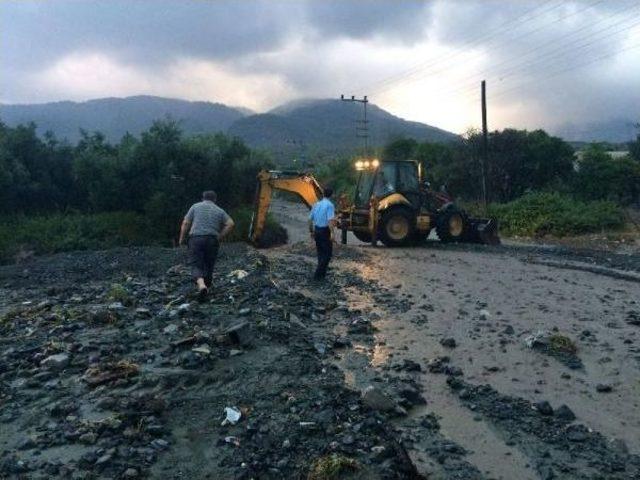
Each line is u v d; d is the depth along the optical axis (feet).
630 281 37.27
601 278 38.27
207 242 27.58
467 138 103.40
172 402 16.05
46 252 63.10
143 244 68.74
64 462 12.85
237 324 22.08
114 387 16.71
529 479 13.33
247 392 16.88
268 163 95.55
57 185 79.05
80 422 14.60
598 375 20.02
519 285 35.50
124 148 78.89
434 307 29.50
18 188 73.26
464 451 14.60
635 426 16.14
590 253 52.16
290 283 34.86
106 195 74.64
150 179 74.95
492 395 18.16
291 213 129.29
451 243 58.54
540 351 22.43
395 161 56.95
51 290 32.14
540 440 15.26
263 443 14.08
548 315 27.91
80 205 79.56
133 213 73.46
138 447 13.69
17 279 37.50
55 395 16.21
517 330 25.25
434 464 13.93
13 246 62.75
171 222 71.87
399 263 43.93
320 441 14.33
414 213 55.47
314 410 15.89
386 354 22.03
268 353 20.02
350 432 14.83
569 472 13.66
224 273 34.73
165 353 19.31
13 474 12.33
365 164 58.85
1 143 75.92
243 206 85.10
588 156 91.91
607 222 71.00
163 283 32.35
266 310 25.03
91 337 21.24
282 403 16.31
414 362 20.84
